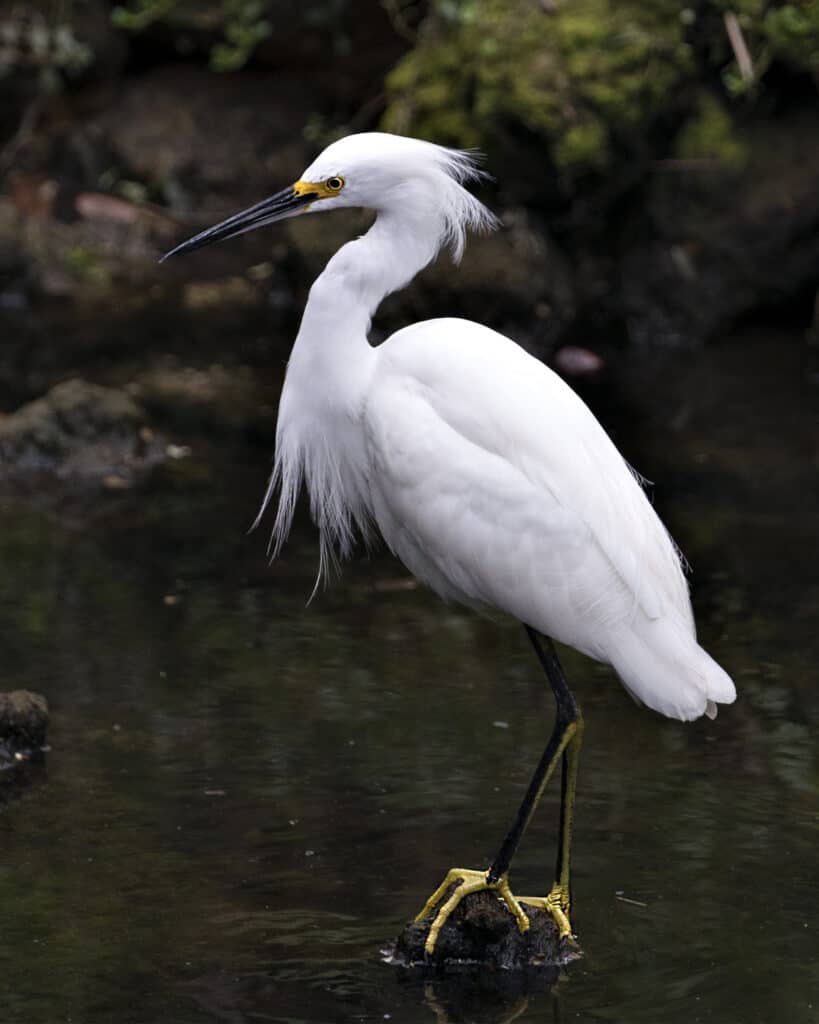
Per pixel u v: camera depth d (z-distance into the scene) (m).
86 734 9.73
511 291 19.12
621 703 10.41
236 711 10.09
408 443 7.67
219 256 22.38
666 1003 6.95
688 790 9.08
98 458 15.17
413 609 12.08
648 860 8.24
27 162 22.94
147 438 15.58
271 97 23.88
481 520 7.59
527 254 19.44
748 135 20.22
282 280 20.92
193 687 10.46
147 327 19.58
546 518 7.48
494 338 7.75
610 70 18.86
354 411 7.95
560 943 7.44
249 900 7.80
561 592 7.54
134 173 23.08
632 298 20.31
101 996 6.93
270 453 15.58
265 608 11.96
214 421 16.42
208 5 23.30
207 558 12.95
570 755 7.55
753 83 19.52
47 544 13.14
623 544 7.49
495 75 19.00
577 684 10.72
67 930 7.48
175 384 17.50
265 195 23.09
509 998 7.00
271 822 8.62
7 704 9.48
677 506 14.18
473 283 18.98
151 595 12.12
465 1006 6.93
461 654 11.16
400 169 7.81
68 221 22.33
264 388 17.52
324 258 19.77
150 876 8.00
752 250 20.16
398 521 8.04
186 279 21.53
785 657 11.09
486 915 7.31
